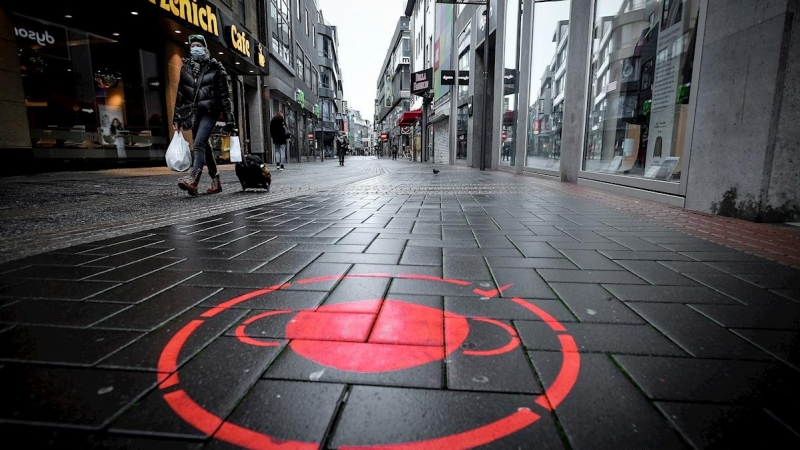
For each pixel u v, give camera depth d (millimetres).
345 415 1042
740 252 2820
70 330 1540
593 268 2422
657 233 3465
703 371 1271
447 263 2520
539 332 1541
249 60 15922
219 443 940
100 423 1005
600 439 958
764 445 938
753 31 3939
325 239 3201
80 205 4969
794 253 2793
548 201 5711
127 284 2092
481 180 10094
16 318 1647
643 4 6395
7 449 908
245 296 1922
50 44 10016
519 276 2258
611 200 5836
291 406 1080
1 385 1168
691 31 5191
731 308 1801
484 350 1396
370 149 169375
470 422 1016
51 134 10102
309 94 36688
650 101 6137
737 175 4188
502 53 15227
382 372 1252
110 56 11641
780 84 3730
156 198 5789
